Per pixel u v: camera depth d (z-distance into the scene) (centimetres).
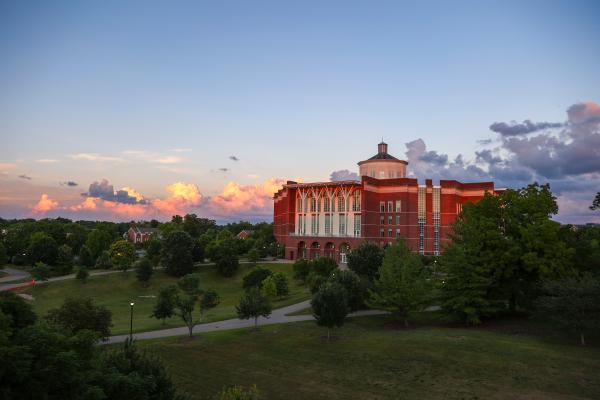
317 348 4572
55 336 1833
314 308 4931
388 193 12106
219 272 11344
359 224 12000
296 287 9575
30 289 9725
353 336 4953
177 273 11025
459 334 4731
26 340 1756
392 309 5372
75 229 17950
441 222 11819
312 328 5372
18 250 14488
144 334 5353
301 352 4472
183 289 6638
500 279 5494
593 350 4034
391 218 12031
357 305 6128
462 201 12269
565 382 3388
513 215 5631
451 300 5259
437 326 5384
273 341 4859
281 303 7419
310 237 12550
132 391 2105
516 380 3475
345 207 12256
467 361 3900
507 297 5506
